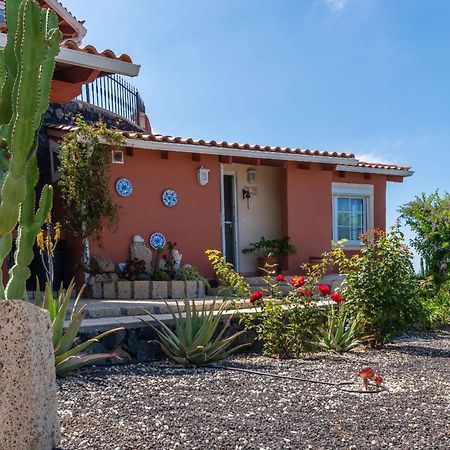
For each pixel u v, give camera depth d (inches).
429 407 206.1
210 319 290.5
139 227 496.4
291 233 589.6
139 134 490.3
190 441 158.7
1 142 154.6
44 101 156.9
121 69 394.0
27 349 142.9
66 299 243.8
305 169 600.7
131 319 317.7
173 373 257.0
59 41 159.3
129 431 165.2
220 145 526.3
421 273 542.3
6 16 158.2
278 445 158.9
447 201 560.1
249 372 263.7
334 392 227.1
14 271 161.3
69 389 215.3
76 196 437.1
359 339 352.2
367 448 159.6
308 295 330.3
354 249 647.1
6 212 143.8
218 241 538.9
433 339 405.7
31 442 141.4
